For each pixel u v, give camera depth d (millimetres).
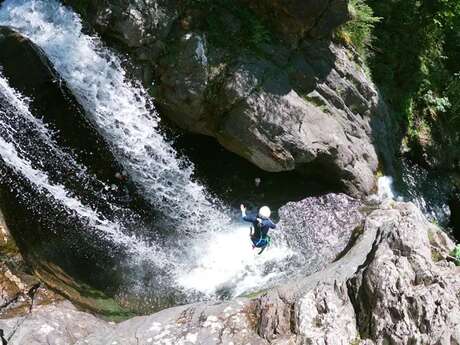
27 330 6633
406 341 5941
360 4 12422
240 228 11148
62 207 9625
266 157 10625
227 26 10375
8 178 8883
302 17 10367
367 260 7379
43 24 9992
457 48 16219
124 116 10430
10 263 7742
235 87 10172
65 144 10141
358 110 12406
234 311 7086
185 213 11148
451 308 6059
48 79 9891
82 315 7332
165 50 10148
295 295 7016
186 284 9812
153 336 6801
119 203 10656
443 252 7691
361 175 12102
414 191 13758
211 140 12008
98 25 9906
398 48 14188
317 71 11398
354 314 6617
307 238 11000
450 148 15234
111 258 9695
